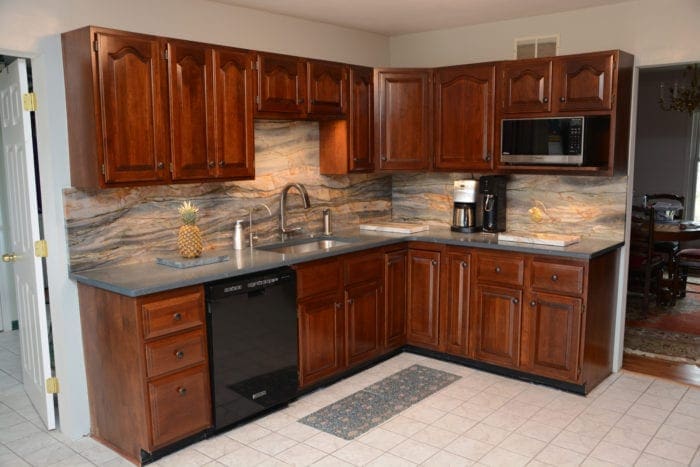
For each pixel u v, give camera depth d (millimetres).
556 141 3840
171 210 3572
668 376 4086
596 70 3707
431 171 4508
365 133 4402
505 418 3402
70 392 3189
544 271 3754
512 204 4535
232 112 3447
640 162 8164
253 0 3711
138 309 2775
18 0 2857
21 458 3012
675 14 3730
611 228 4094
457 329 4227
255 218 4082
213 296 3051
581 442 3117
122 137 2951
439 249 4250
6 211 5137
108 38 2852
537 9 4070
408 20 4398
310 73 3912
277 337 3441
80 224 3154
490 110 4191
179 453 3018
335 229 4715
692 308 5961
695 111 7688
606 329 3963
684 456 2973
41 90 3018
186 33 3594
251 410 3332
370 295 4129
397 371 4148
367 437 3182
